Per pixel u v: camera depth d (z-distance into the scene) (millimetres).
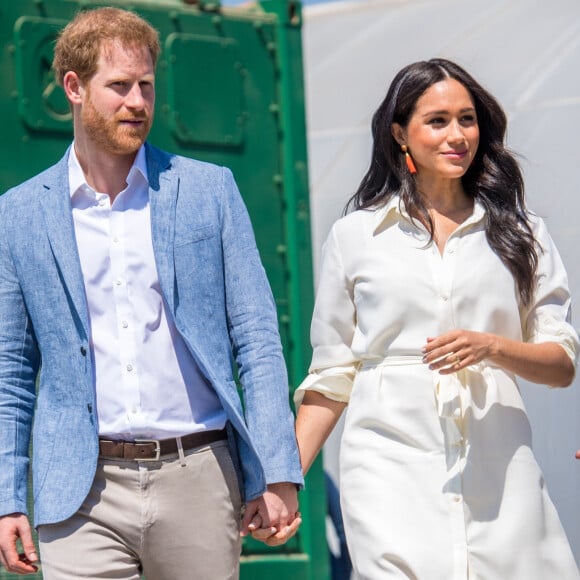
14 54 23766
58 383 15203
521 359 15547
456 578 15633
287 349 27016
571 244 31922
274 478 15000
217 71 26281
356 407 16422
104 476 15008
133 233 15164
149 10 25516
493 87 40469
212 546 15117
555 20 42625
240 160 26516
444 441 15938
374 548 15844
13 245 15375
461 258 16234
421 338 16156
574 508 25484
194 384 15148
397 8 47844
